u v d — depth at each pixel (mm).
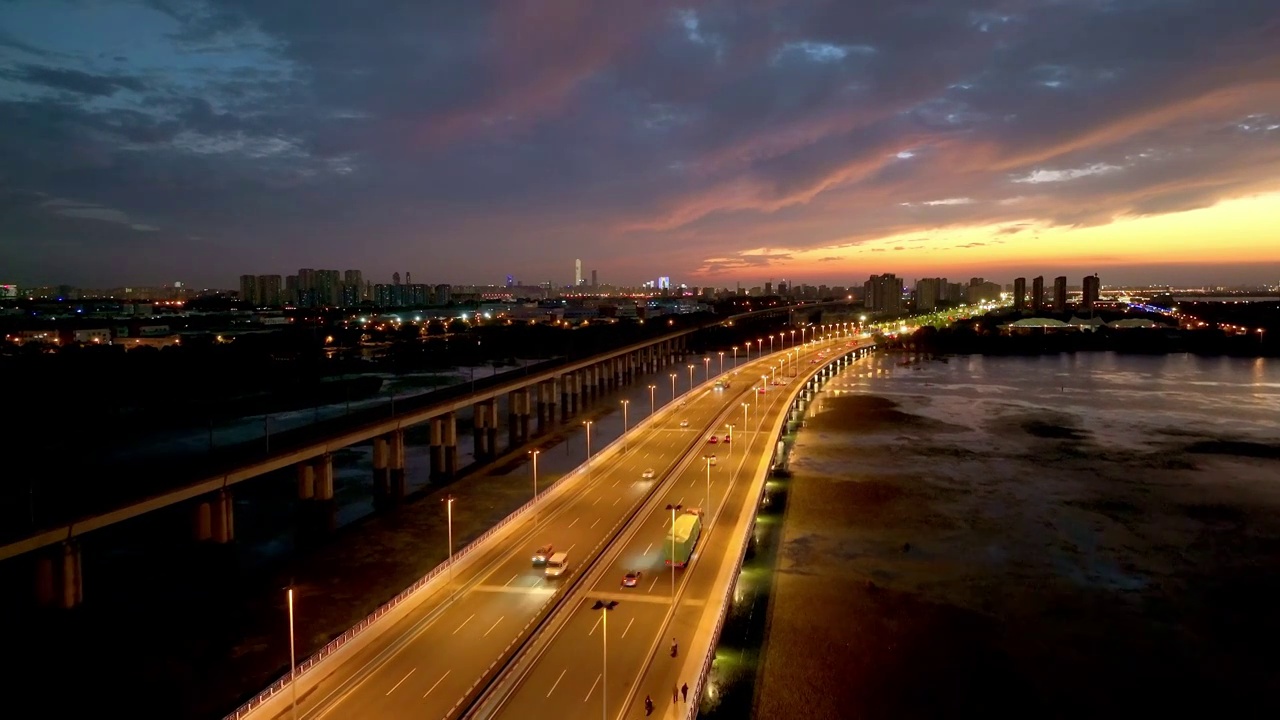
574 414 194375
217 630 71875
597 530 83812
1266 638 71875
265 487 123812
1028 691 62906
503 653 56312
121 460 134875
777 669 65750
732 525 85000
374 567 87500
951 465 135000
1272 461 138625
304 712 49031
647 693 50906
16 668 65438
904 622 74188
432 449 137125
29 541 69875
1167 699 62188
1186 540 96938
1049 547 94062
